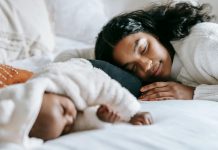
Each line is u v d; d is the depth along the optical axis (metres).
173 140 0.67
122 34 1.19
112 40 1.21
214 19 1.51
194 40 1.15
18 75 1.02
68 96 0.78
